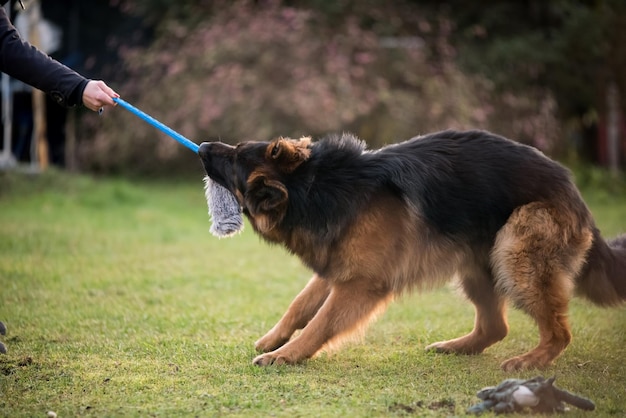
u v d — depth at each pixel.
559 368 5.74
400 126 17.78
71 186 16.41
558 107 21.91
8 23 5.09
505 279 5.71
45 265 9.84
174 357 5.95
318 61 18.00
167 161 19.50
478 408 4.59
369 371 5.62
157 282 9.12
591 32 20.80
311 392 5.03
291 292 8.84
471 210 5.78
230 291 8.81
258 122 17.27
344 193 5.66
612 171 20.30
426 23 19.64
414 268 5.80
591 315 7.70
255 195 5.62
